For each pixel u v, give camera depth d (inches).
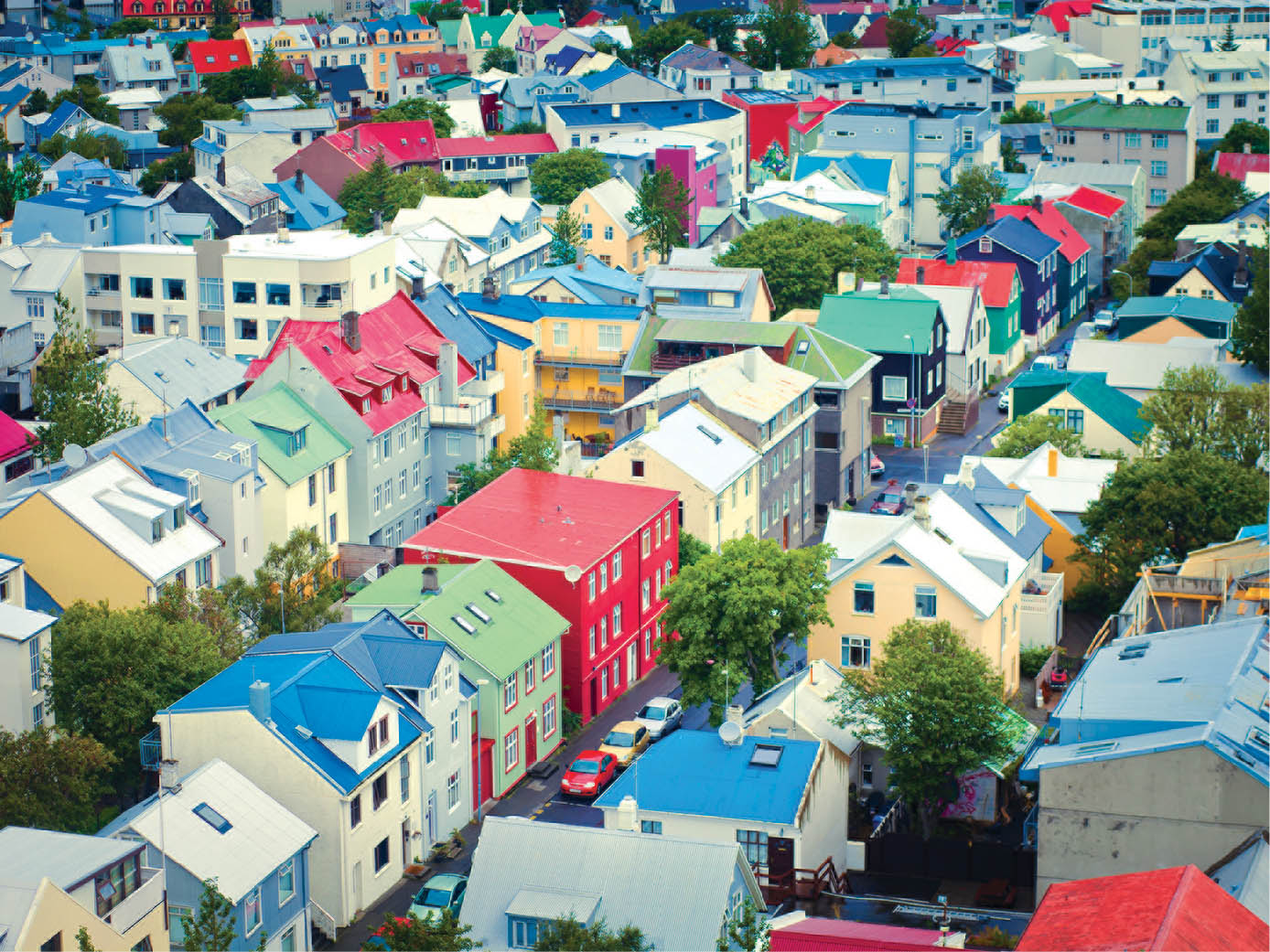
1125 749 3255.4
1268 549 4441.4
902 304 7017.7
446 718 4067.4
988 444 7086.6
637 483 5364.2
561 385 6875.0
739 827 3572.8
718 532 5413.4
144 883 3179.1
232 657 4160.9
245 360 6584.6
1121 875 2824.8
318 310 6486.2
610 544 4825.3
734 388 5816.9
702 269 7071.9
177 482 4901.6
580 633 4672.7
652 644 5128.0
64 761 3622.0
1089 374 6884.8
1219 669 3550.7
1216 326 7519.7
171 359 6013.8
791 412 5944.9
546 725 4539.9
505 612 4461.1
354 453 5585.6
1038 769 3304.6
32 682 3978.8
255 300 6540.4
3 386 6815.9
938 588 4323.3
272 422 5369.1
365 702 3754.9
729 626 4239.7
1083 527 5246.1
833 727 3956.7
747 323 6530.5
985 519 4884.4
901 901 3513.8
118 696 3914.9
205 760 3688.5
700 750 3769.7
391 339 6048.2
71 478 4662.9
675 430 5467.5
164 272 6663.4
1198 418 5753.0
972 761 3757.4
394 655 4010.8
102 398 5526.6
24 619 4003.4
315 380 5580.7
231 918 3289.9
